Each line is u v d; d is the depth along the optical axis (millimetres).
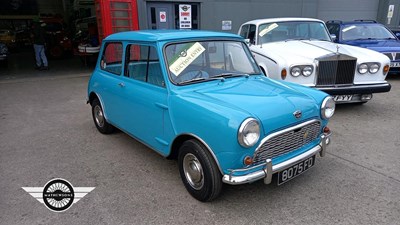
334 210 2898
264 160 2748
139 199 3131
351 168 3695
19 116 6066
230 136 2498
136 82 3678
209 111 2682
